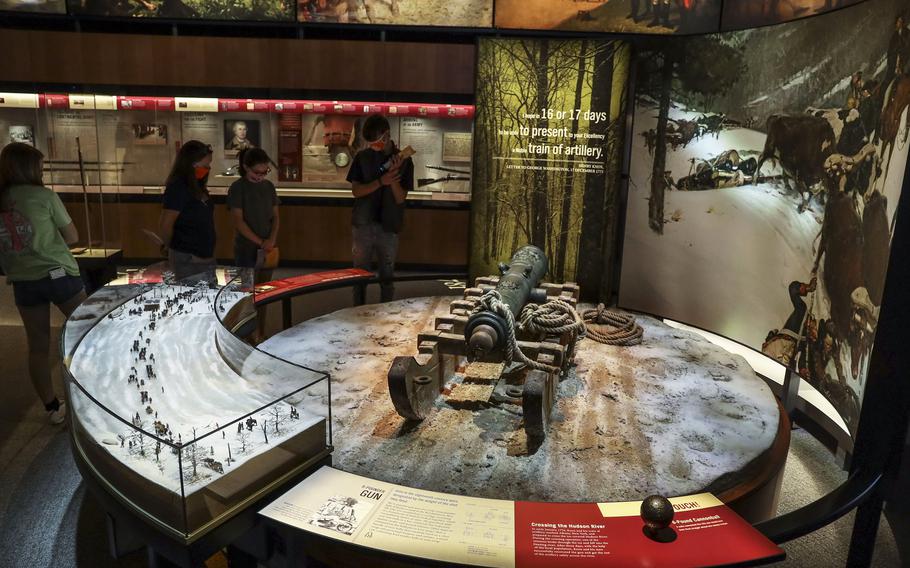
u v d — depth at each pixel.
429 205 7.11
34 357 3.40
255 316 3.45
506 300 2.72
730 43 3.54
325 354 3.19
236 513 1.68
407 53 6.62
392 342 3.38
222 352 2.35
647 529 1.70
